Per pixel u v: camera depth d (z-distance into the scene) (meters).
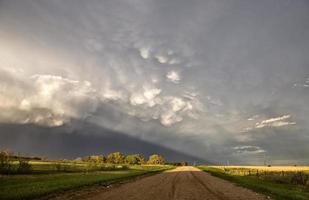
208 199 19.45
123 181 36.22
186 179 42.66
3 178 34.91
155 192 23.55
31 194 19.55
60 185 26.36
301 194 24.89
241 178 46.28
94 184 29.88
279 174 55.66
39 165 71.62
